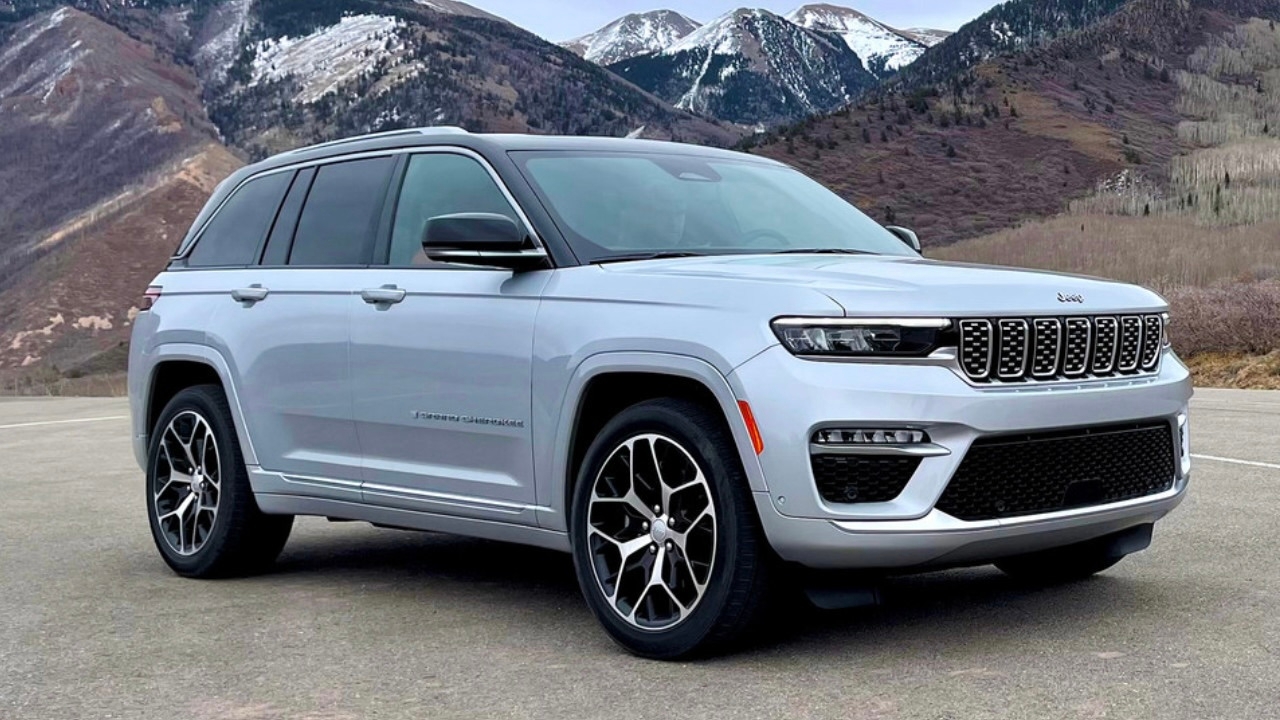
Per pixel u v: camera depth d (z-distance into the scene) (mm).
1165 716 3535
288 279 5992
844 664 4227
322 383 5699
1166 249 167875
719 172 5777
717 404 4379
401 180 5719
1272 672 3926
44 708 4082
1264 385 20781
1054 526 4320
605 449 4566
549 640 4789
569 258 4891
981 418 4105
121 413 21641
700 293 4406
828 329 4102
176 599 5793
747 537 4215
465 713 3879
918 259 5156
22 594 5949
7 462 12664
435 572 6281
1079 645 4344
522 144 5445
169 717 3943
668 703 3889
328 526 7977
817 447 4062
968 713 3633
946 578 5664
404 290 5379
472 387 5039
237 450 6176
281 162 6520
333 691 4176
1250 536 6316
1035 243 191500
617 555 4594
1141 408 4543
